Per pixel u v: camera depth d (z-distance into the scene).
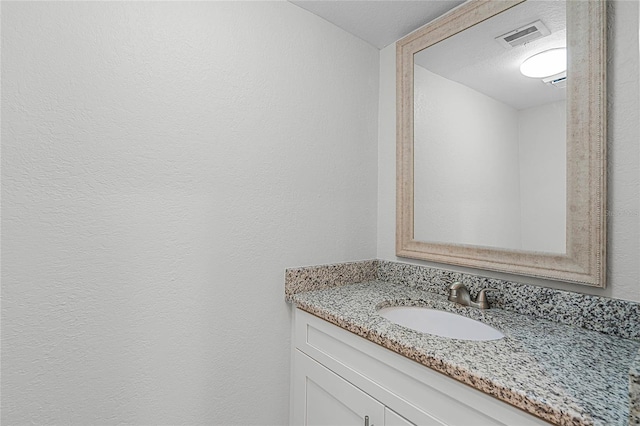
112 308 0.98
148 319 1.04
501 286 1.21
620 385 0.66
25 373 0.86
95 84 0.95
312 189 1.45
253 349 1.27
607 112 0.96
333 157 1.53
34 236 0.86
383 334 0.92
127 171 1.00
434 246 1.43
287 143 1.37
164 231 1.07
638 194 0.91
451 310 1.22
